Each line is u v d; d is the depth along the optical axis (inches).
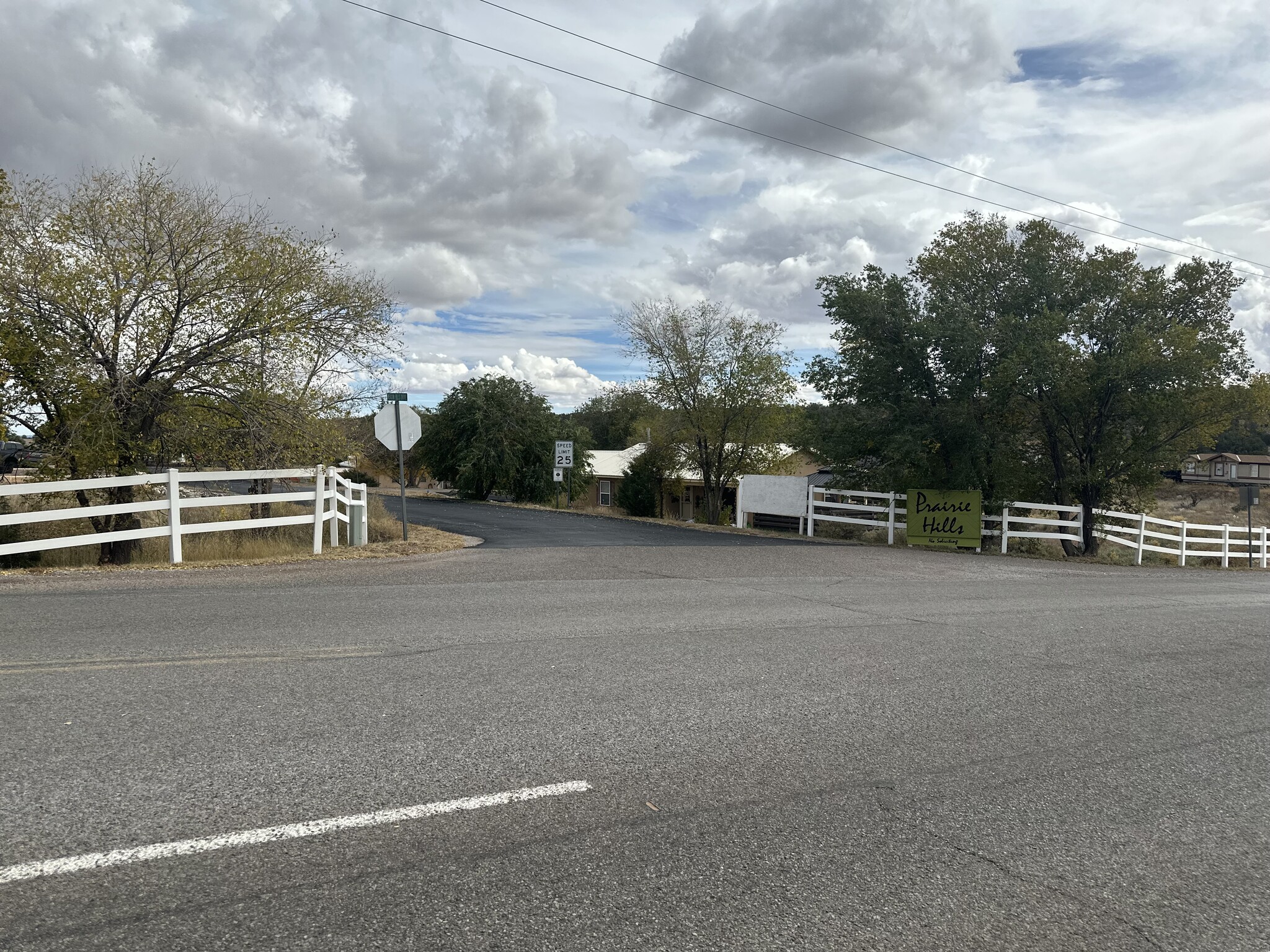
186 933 109.0
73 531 592.1
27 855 127.5
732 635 323.3
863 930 118.4
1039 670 285.7
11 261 541.6
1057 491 1026.1
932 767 185.2
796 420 1312.7
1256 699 259.8
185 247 584.4
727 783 169.6
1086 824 159.3
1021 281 1006.4
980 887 132.9
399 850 134.3
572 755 180.4
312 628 307.3
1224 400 929.5
